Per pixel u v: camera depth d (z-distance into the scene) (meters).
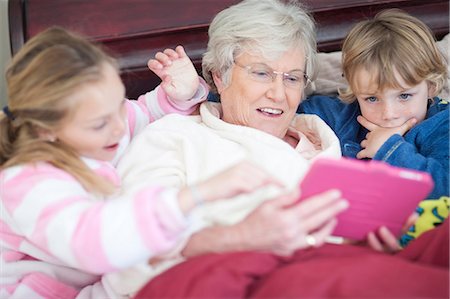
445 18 1.91
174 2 1.85
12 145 1.20
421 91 1.54
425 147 1.52
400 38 1.51
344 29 1.89
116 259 1.03
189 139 1.40
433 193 1.39
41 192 1.11
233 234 1.10
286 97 1.47
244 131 1.42
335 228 1.16
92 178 1.19
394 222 1.12
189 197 1.01
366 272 0.96
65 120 1.12
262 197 1.26
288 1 1.80
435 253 1.11
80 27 1.81
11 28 1.78
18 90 1.14
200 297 0.97
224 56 1.47
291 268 0.99
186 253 1.17
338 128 1.67
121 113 1.20
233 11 1.48
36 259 1.30
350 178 1.01
